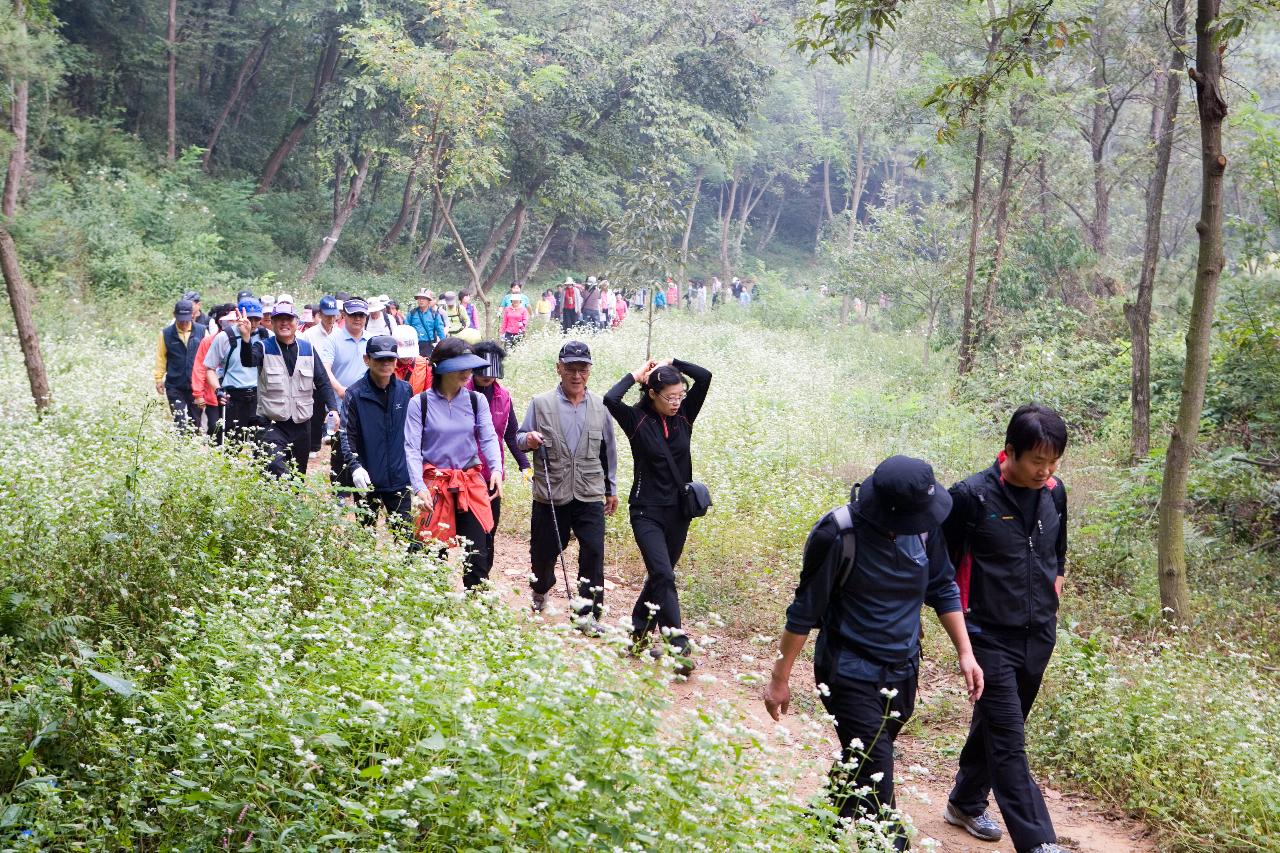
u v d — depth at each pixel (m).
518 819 3.36
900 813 4.14
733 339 26.42
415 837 3.60
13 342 17.03
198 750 3.82
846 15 9.41
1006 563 4.88
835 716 4.53
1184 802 5.50
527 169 35.81
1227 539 10.53
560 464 7.34
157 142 37.19
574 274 56.06
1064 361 18.08
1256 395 12.16
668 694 4.16
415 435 6.93
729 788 3.94
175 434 9.55
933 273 24.55
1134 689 6.55
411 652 4.84
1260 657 7.79
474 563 6.95
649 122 35.59
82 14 35.53
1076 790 6.07
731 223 70.50
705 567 9.23
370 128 34.28
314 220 39.78
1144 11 20.34
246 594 5.07
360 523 6.87
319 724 3.85
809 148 64.19
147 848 3.82
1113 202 31.78
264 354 9.59
